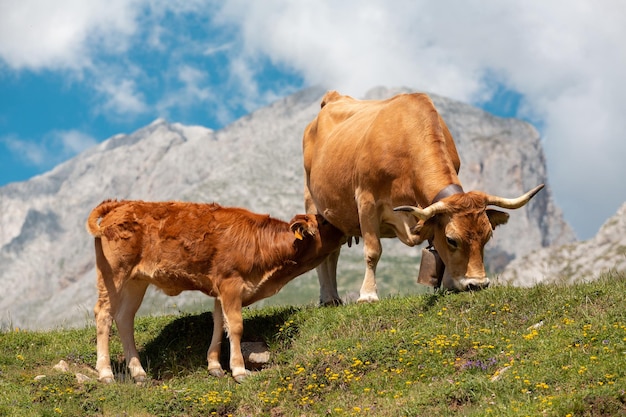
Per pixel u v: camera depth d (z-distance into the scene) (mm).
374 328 12383
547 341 10375
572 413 8406
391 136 13109
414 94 13336
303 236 12859
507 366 10023
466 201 11875
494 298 12211
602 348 9781
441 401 9398
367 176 13375
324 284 14984
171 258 12469
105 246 12508
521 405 8797
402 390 10133
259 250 12648
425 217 11742
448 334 11414
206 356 13070
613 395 8555
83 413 10898
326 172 14633
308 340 12523
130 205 12695
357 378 10648
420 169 12594
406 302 12906
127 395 11336
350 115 15320
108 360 12445
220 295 12484
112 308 12547
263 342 13102
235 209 12867
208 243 12461
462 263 11969
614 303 11336
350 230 14617
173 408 10875
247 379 11562
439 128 12844
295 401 10586
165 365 13008
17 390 11328
